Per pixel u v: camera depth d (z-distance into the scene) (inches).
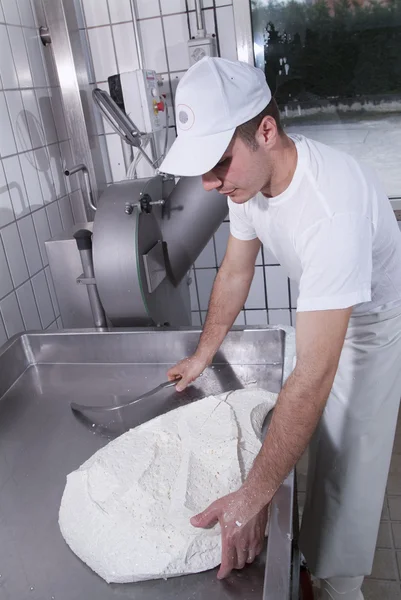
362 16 79.0
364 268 33.3
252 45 82.0
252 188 34.9
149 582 29.8
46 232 75.5
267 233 41.3
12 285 65.7
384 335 45.3
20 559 32.1
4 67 66.6
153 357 53.2
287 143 35.8
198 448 37.5
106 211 52.5
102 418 45.2
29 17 74.3
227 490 34.1
